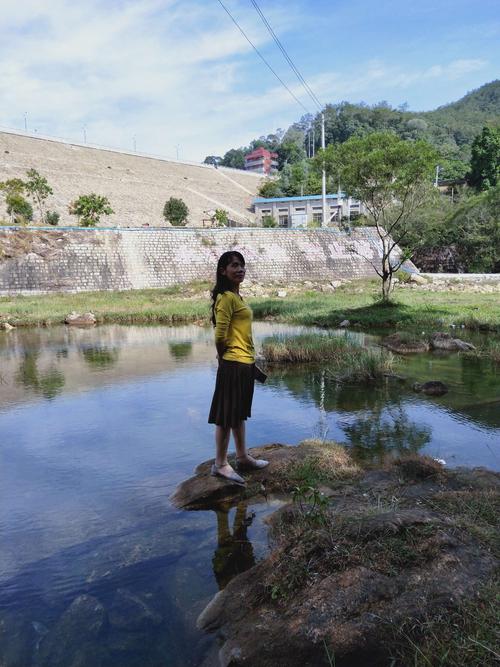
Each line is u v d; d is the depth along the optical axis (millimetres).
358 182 17438
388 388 7789
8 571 3074
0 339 14266
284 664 2117
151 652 2389
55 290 25844
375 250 34219
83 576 3012
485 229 32500
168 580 2955
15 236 25844
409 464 4254
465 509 3225
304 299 22875
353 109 91000
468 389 7645
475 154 46969
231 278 4102
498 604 2189
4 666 2318
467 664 1945
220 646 2393
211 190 63219
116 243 27984
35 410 6871
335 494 3785
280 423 6098
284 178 62375
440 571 2400
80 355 11336
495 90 150500
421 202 18375
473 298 21422
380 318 15352
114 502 4027
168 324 17375
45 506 3979
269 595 2580
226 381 4133
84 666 2314
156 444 5418
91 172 54281
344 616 2221
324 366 9688
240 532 3496
